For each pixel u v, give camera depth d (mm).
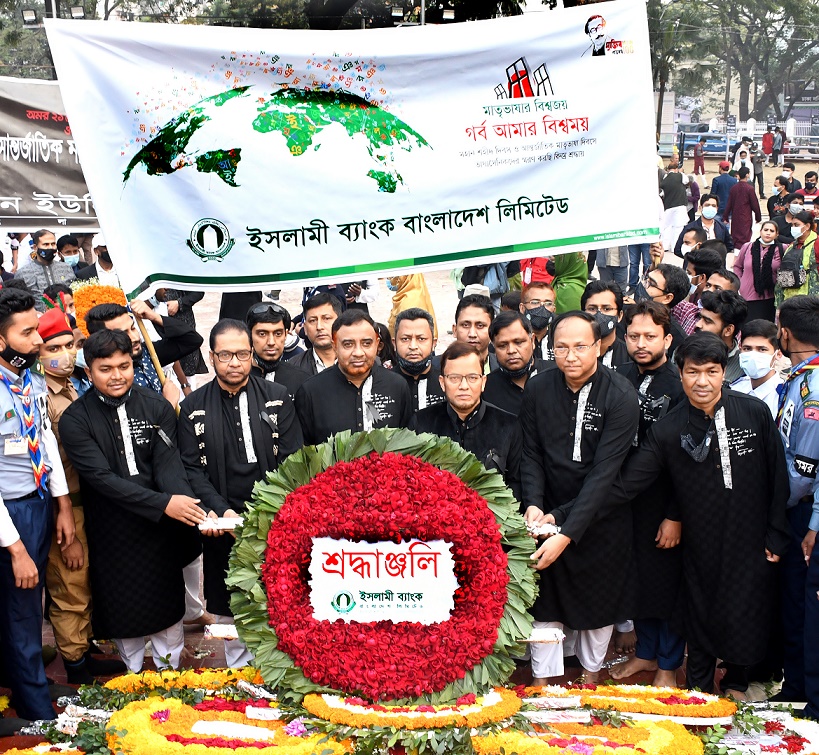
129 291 5578
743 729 4797
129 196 5574
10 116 7055
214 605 5562
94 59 5469
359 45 5641
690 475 5238
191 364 10125
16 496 5117
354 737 4211
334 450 4773
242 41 5562
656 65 24422
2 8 25812
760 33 51906
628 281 16312
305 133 5668
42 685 5180
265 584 4578
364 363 5531
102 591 5516
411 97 5723
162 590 5559
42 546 5215
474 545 4500
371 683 4398
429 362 6254
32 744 4797
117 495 5281
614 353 6715
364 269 5797
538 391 5461
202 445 5516
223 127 5605
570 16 5707
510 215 5832
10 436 5062
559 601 5395
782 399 5375
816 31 49844
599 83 5770
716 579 5250
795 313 5250
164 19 23016
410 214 5785
